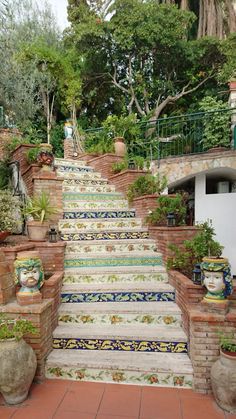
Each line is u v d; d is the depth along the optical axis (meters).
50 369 2.88
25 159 5.56
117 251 4.36
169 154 7.61
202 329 2.68
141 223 5.01
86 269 3.92
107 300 3.59
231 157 6.17
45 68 9.63
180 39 11.04
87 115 12.48
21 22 11.73
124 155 6.95
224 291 2.78
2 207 3.96
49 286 3.12
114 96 12.55
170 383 2.75
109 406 2.46
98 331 3.14
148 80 11.91
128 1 10.49
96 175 6.75
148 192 5.30
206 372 2.66
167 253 3.93
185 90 11.95
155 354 2.99
